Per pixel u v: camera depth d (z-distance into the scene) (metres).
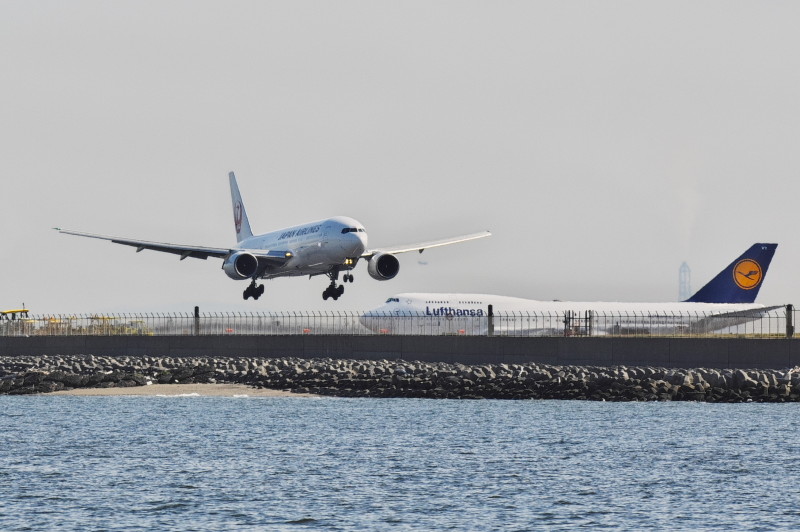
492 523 136.62
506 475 167.38
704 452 188.12
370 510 143.62
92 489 156.88
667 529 133.50
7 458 183.88
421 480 163.50
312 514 141.00
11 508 144.62
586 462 178.75
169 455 186.88
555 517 139.75
